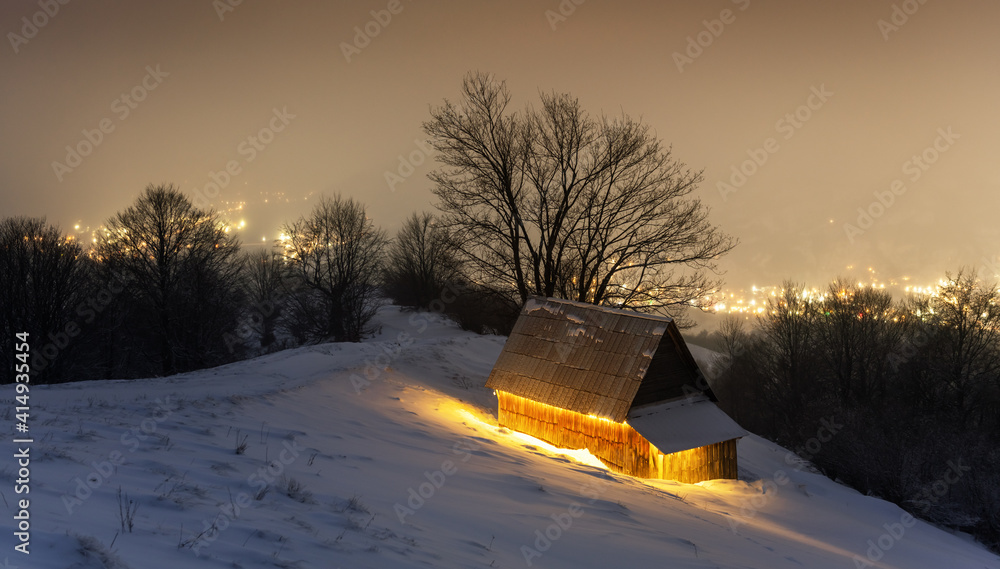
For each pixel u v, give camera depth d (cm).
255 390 1841
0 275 3962
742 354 6322
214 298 4822
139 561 479
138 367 4931
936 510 2819
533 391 2103
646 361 1912
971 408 4716
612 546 903
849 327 5212
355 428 1564
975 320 4766
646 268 3123
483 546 787
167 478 789
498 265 3278
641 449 1864
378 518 802
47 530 486
